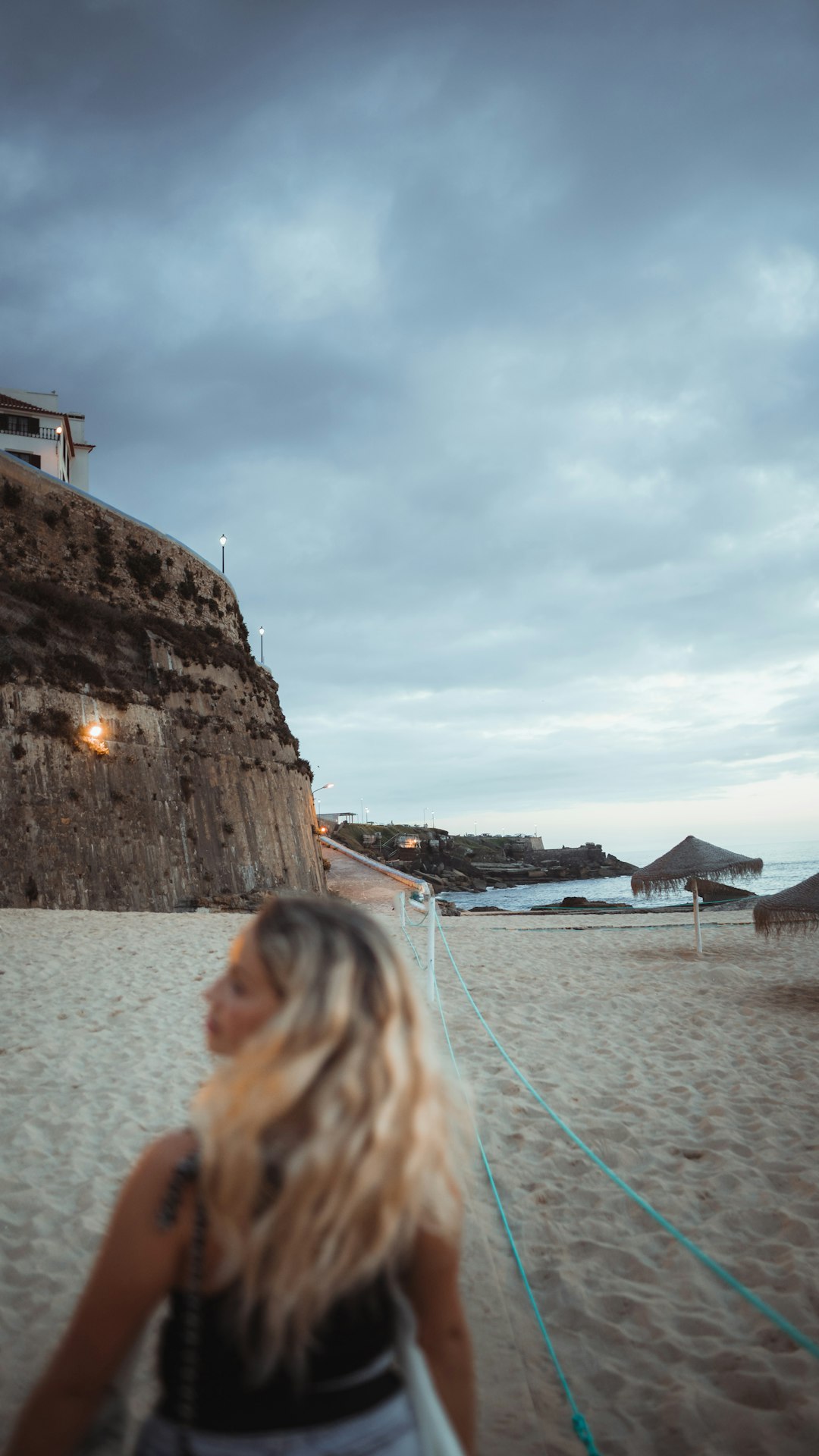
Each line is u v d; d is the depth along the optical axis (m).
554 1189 5.30
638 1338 3.73
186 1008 10.00
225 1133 1.23
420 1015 1.40
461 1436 1.37
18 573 28.70
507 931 22.45
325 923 1.40
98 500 32.88
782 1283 4.15
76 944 14.98
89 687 29.16
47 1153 5.65
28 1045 8.30
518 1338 3.71
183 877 30.75
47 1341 3.56
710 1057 8.45
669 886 16.34
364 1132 1.22
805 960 15.27
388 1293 1.30
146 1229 1.26
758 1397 3.31
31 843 25.22
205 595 38.59
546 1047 8.85
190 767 33.16
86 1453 1.34
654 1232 4.75
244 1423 1.20
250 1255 1.19
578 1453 2.96
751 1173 5.49
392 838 135.62
